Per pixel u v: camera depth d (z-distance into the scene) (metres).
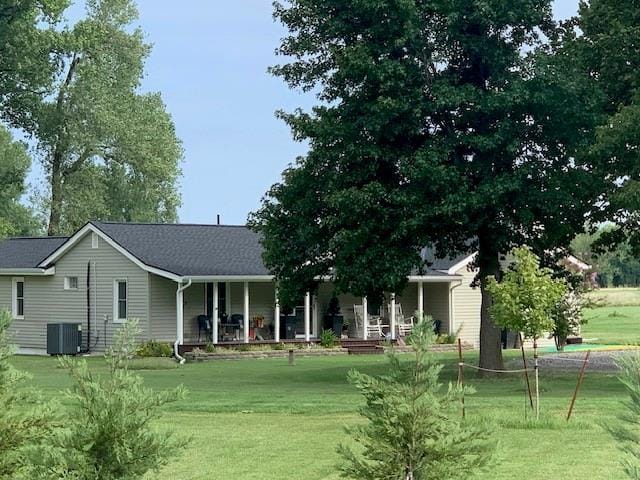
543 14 23.42
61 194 57.28
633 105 20.94
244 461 12.88
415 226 22.38
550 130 23.31
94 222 37.78
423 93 23.33
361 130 23.47
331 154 23.38
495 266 25.69
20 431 7.10
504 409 16.94
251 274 36.28
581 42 23.67
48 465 6.47
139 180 58.19
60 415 7.29
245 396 20.56
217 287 37.03
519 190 22.92
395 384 6.74
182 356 34.47
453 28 23.02
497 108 22.59
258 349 36.00
